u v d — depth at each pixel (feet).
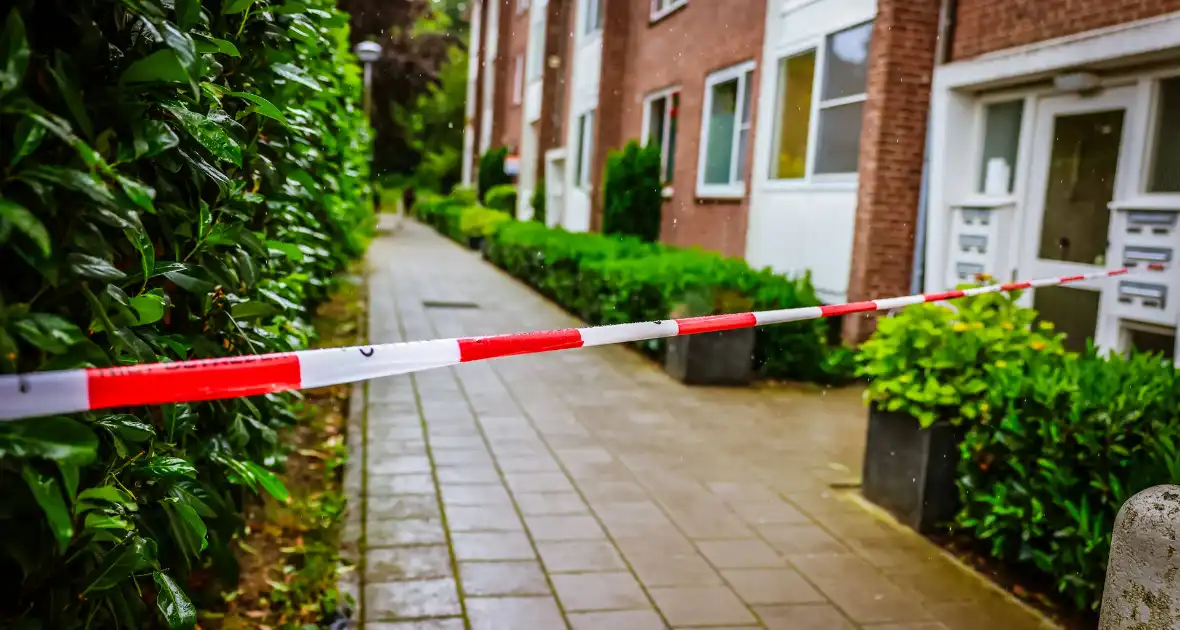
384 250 63.46
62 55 4.55
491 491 14.99
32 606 4.93
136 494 6.09
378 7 71.00
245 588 10.94
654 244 36.14
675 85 42.39
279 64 8.73
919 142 25.03
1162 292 17.63
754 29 34.17
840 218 27.91
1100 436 10.66
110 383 4.35
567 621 10.68
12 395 4.01
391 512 13.78
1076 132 20.40
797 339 24.45
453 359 6.43
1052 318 20.94
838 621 11.04
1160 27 16.92
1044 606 11.62
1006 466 12.38
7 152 4.15
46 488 4.08
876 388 14.64
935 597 11.79
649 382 24.02
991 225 22.38
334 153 16.33
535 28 77.00
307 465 15.84
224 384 4.95
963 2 23.16
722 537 13.57
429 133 133.59
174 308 7.43
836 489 15.98
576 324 33.50
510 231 50.01
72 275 4.57
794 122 32.07
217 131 5.87
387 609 10.70
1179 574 6.61
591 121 56.65
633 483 15.84
